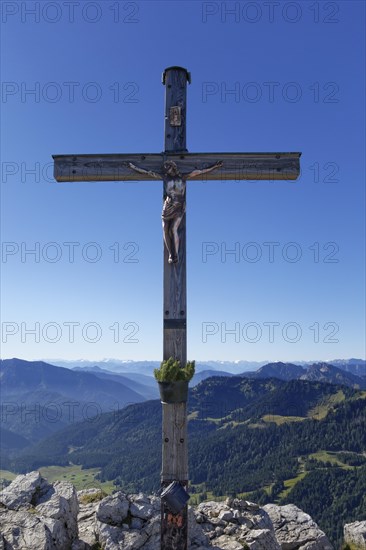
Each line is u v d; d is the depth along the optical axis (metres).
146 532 10.85
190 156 10.61
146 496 12.20
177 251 10.23
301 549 12.22
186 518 9.37
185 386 9.65
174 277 10.23
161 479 9.61
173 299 10.18
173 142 10.75
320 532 12.70
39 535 9.77
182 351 10.03
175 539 9.27
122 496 11.94
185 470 9.57
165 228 10.28
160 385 9.66
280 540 12.53
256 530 11.43
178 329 10.09
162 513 9.38
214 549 10.56
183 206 10.41
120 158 10.78
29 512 10.66
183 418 9.68
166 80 10.96
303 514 13.52
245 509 12.60
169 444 9.63
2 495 11.64
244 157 10.61
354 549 13.65
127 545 10.50
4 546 9.52
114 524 11.26
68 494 11.76
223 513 12.08
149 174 10.67
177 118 10.77
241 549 10.60
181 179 10.53
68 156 10.84
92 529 11.45
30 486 12.02
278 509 13.89
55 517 10.67
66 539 10.55
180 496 9.18
